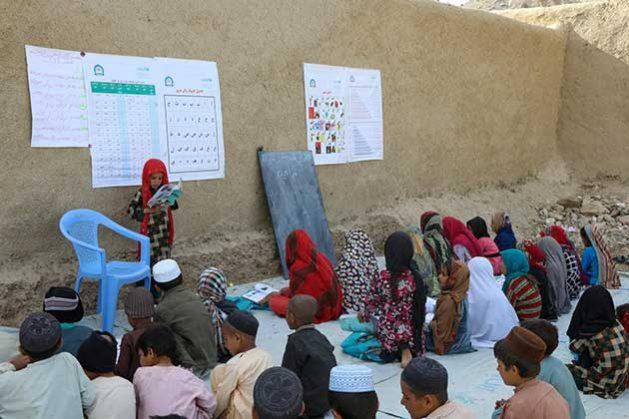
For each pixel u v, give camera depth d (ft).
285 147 28.17
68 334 13.67
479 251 26.00
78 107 21.33
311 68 28.89
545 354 12.51
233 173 26.23
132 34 22.61
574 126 45.14
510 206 40.45
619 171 43.55
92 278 19.60
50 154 20.75
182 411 11.55
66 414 10.63
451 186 37.55
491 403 15.81
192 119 24.61
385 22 32.27
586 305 16.51
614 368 16.12
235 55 25.89
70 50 21.01
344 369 9.57
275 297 22.49
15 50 19.69
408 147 34.40
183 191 24.53
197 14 24.45
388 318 18.10
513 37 40.55
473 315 20.31
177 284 16.38
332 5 29.53
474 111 38.50
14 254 20.17
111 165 22.31
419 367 9.59
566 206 43.06
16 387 10.65
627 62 42.45
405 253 18.07
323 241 28.81
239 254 26.02
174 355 12.50
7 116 19.66
